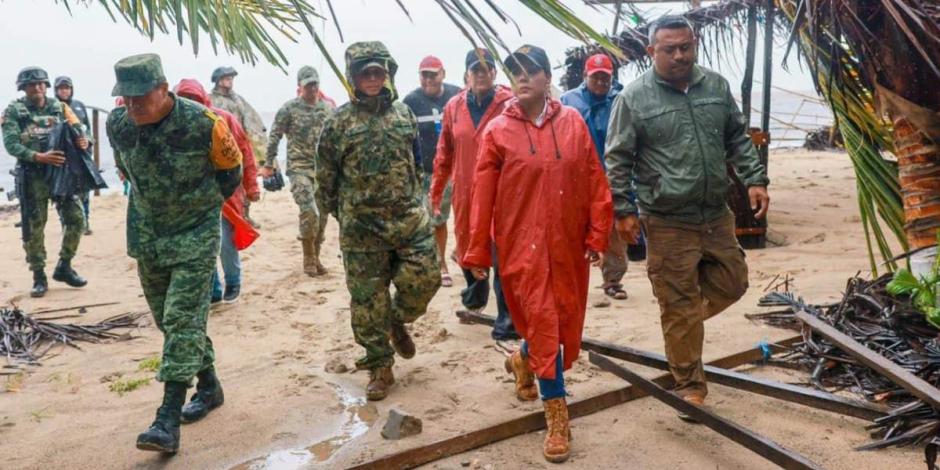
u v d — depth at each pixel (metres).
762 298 5.76
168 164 3.95
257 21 2.55
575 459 3.72
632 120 4.07
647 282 7.35
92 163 7.80
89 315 7.02
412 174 4.67
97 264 9.32
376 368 4.65
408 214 4.63
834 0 4.31
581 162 3.77
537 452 3.81
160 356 5.71
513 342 5.41
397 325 4.95
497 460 3.74
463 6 1.68
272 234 11.18
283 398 4.74
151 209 4.04
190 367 3.89
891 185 5.05
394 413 4.05
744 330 5.58
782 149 24.41
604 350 4.87
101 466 3.86
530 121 3.79
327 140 4.52
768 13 7.80
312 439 4.12
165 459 3.92
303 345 5.87
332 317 6.64
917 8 4.30
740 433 3.47
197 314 3.98
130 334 6.33
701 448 3.79
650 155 4.09
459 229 5.75
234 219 5.87
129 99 3.79
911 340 4.49
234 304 7.16
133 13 2.46
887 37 4.54
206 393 4.51
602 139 6.13
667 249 4.06
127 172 4.04
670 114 4.01
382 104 4.55
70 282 8.02
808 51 4.91
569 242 3.74
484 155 3.84
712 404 4.32
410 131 4.61
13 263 9.49
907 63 4.54
